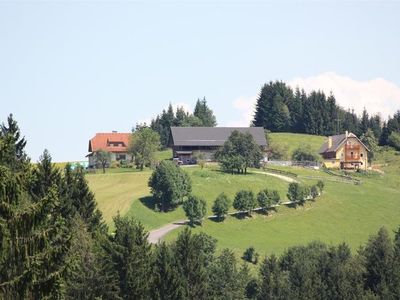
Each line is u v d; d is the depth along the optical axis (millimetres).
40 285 51250
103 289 106062
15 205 51750
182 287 124312
